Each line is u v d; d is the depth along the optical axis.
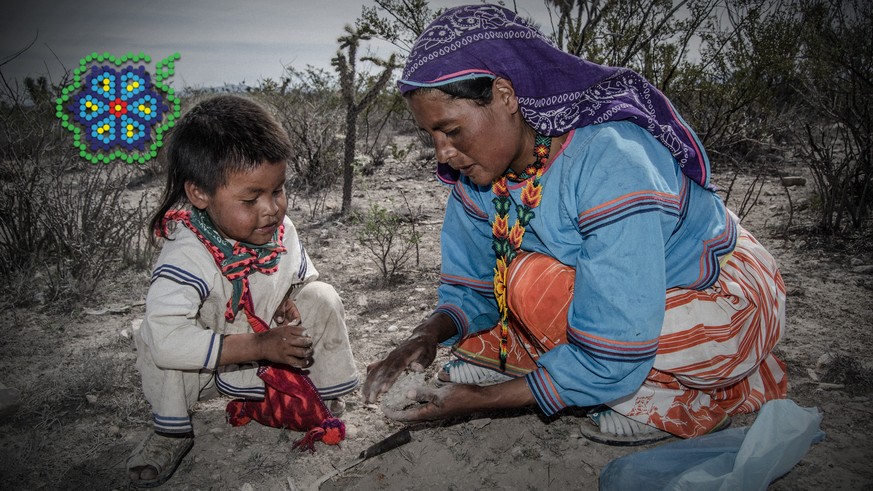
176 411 2.05
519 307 2.08
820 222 4.79
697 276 2.02
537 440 2.28
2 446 2.28
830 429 2.26
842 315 3.24
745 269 2.13
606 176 1.75
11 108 4.48
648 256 1.72
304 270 2.29
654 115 1.89
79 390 2.63
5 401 2.45
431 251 4.67
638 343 1.75
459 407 1.85
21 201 4.28
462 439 2.28
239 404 2.42
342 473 2.13
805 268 4.00
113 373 2.75
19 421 2.45
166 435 2.07
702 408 2.20
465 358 2.45
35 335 3.28
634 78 1.88
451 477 2.09
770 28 6.06
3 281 4.01
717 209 2.09
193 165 1.87
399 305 3.61
